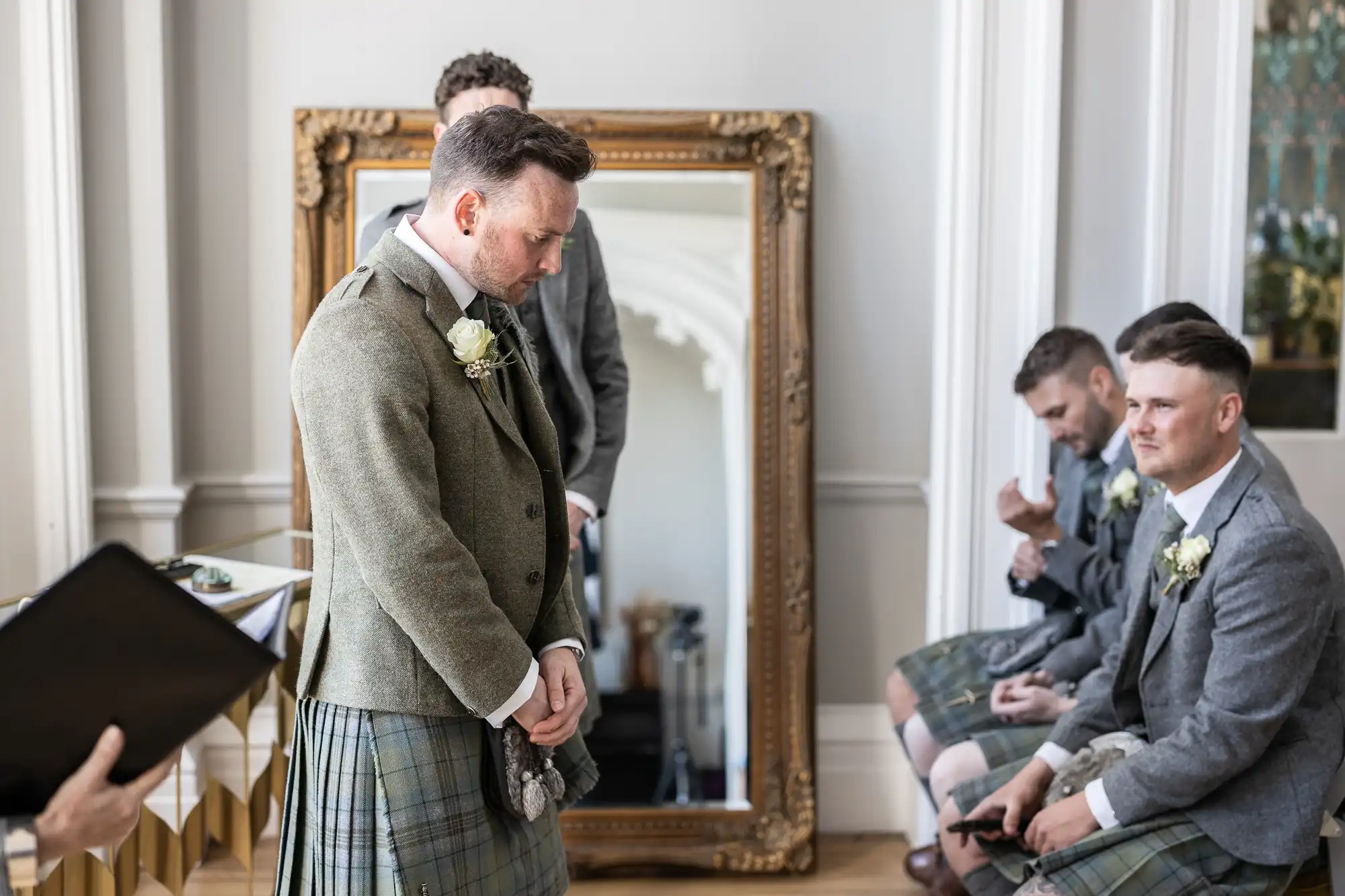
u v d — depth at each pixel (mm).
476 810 1775
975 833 2404
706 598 3457
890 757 3619
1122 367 2832
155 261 3287
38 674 1213
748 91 3438
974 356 3213
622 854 3375
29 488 3225
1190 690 2256
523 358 1941
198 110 3395
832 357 3518
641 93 3438
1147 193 3184
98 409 3316
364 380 1634
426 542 1630
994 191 3174
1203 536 2236
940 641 3076
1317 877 2305
